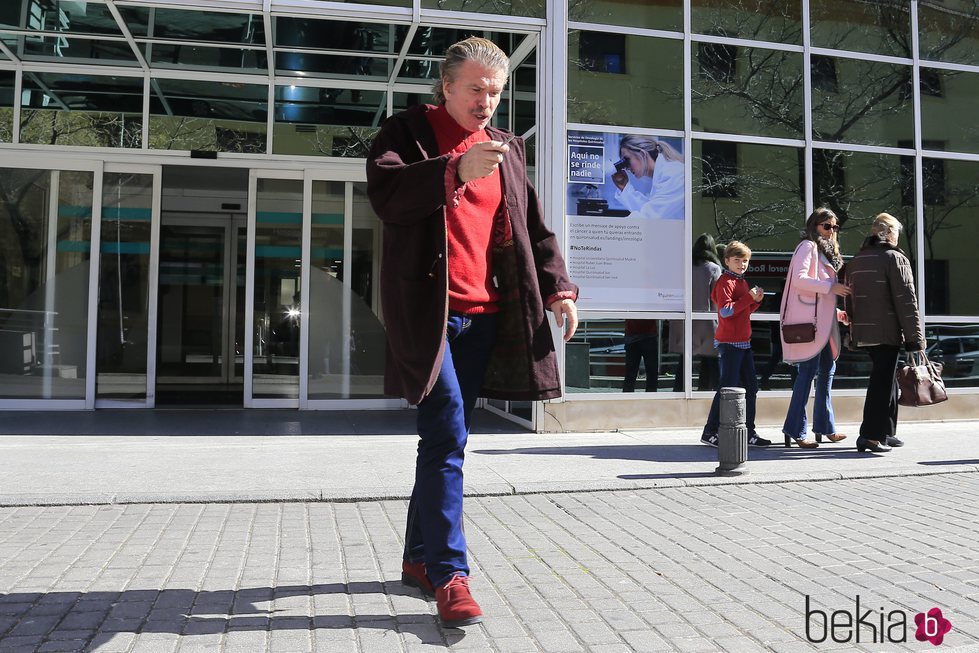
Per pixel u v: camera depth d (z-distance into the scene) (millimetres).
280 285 10266
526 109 8805
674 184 8656
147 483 5648
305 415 9711
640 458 6789
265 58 9469
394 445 7527
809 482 6012
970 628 3066
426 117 3109
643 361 8523
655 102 8641
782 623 3100
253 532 4461
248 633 2930
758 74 9008
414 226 2883
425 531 3088
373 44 9039
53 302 9781
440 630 2979
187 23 8461
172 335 10242
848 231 9281
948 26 9742
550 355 3199
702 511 5043
